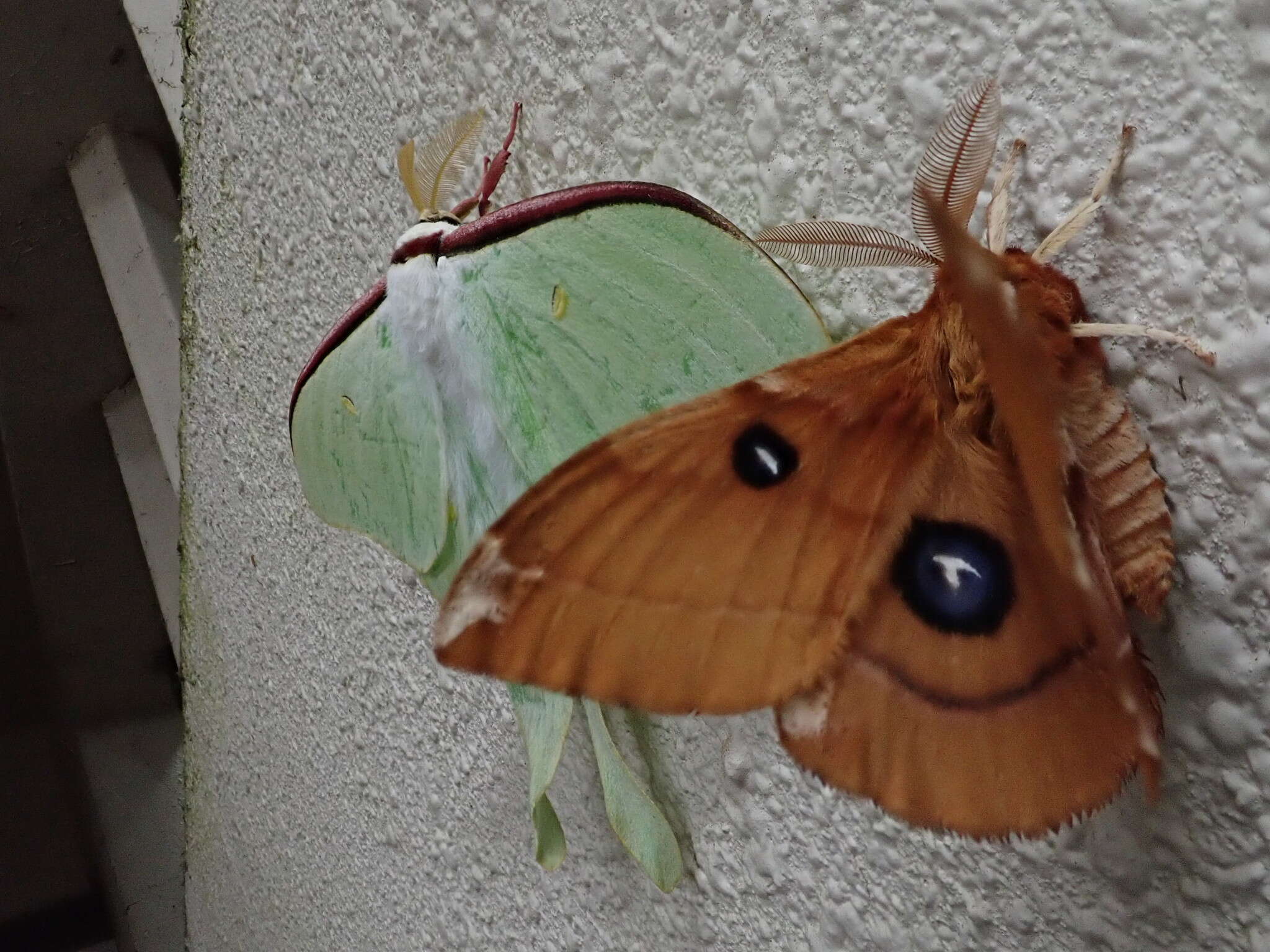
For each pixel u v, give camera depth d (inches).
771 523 6.4
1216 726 7.1
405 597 12.9
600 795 10.5
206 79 14.1
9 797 24.5
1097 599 5.9
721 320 7.5
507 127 9.9
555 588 6.3
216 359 15.9
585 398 8.1
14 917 24.6
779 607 6.5
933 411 6.5
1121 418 6.8
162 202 18.3
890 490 6.5
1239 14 6.6
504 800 12.1
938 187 6.7
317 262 13.0
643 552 6.3
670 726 9.6
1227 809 7.2
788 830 9.1
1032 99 7.2
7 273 19.4
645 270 7.6
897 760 6.5
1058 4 7.1
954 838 8.2
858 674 6.5
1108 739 6.2
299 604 15.5
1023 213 7.3
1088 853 7.7
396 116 11.1
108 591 23.6
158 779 23.8
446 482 9.1
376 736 14.4
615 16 8.9
